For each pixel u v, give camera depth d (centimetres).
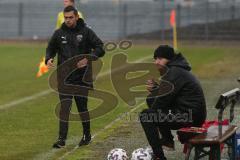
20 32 15062
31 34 15125
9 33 15100
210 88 5722
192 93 2764
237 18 14075
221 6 14425
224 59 8862
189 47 11612
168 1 15850
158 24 14488
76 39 3244
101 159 2995
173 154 3108
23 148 3272
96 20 14988
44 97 5266
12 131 3747
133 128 3791
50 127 3872
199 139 2559
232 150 2775
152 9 14650
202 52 10381
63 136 3272
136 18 14738
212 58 9094
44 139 3506
